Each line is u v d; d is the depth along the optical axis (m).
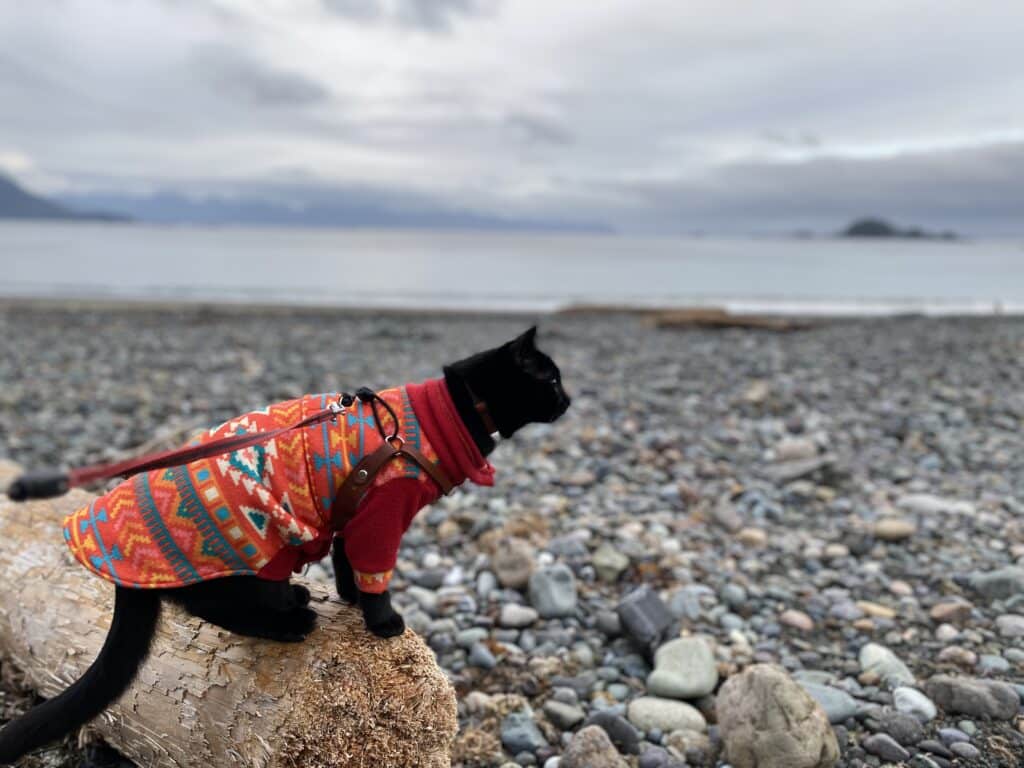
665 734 0.94
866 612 1.22
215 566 0.62
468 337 4.72
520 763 0.89
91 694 0.63
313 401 0.69
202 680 0.70
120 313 5.81
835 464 1.89
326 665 0.67
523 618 1.19
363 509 0.65
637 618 1.11
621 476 1.91
